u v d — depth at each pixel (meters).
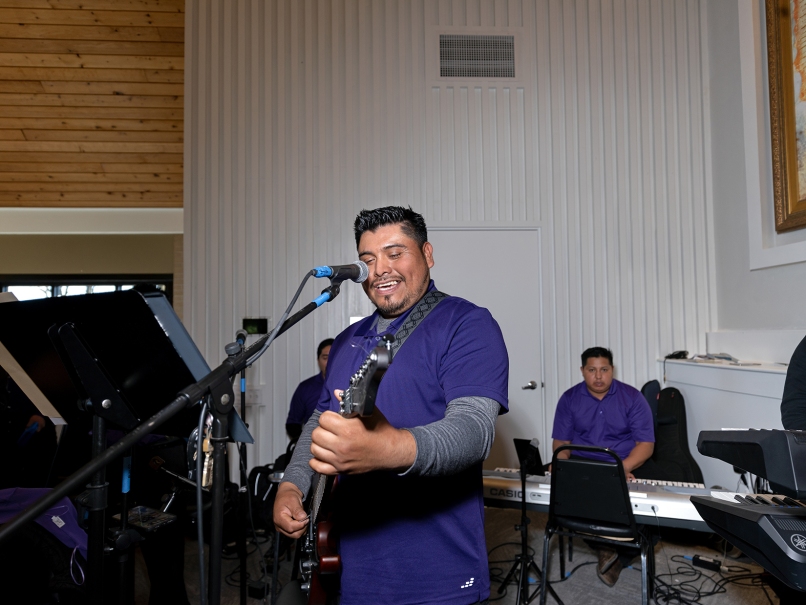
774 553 1.03
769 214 3.72
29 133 5.16
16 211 6.40
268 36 4.37
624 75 4.46
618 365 4.34
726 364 3.56
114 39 4.40
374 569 1.20
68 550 1.76
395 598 1.18
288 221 4.32
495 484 2.61
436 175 4.36
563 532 2.45
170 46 4.48
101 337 1.24
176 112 4.96
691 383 3.91
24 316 1.33
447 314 1.29
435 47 4.39
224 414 1.08
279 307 4.27
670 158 4.44
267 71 4.36
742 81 3.93
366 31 4.39
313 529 1.31
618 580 2.89
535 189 4.39
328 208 4.32
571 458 2.33
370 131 4.36
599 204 4.41
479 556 1.22
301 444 1.50
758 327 3.84
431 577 1.18
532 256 4.38
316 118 4.35
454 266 4.35
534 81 4.43
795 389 1.77
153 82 4.71
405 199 4.34
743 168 4.00
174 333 1.18
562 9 4.46
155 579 2.26
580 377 4.33
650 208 4.42
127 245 7.11
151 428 0.93
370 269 1.36
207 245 4.29
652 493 2.35
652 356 4.36
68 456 2.46
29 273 7.05
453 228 4.34
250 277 4.28
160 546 2.26
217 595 1.07
